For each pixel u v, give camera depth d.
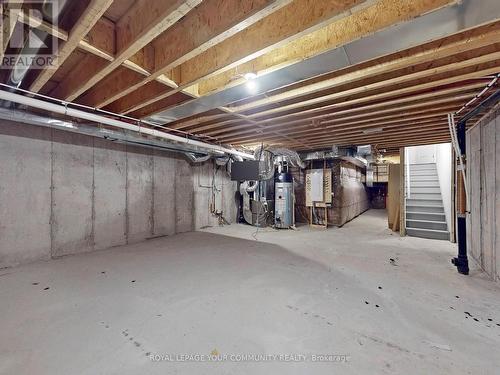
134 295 2.51
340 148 6.13
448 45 1.82
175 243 4.80
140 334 1.86
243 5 1.48
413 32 1.59
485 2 1.35
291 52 2.01
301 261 3.66
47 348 1.68
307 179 7.04
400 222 5.47
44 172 3.65
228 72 2.43
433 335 1.86
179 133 4.64
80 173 4.07
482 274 3.09
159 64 2.08
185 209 5.98
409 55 1.99
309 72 2.13
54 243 3.77
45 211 3.66
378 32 1.62
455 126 3.58
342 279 2.96
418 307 2.28
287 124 3.98
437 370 1.50
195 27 1.78
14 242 3.37
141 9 1.64
